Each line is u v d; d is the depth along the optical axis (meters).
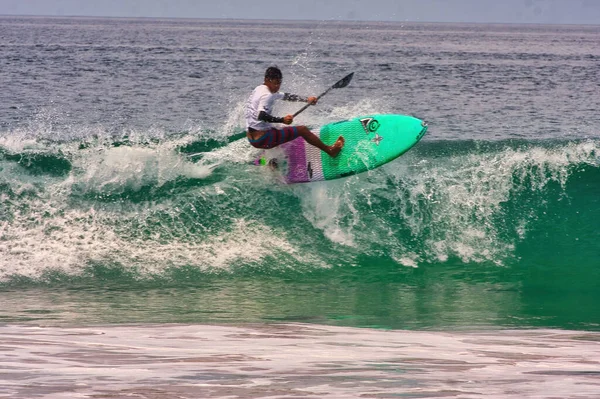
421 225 34.81
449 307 27.05
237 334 20.45
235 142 37.78
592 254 33.78
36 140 39.31
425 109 93.12
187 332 20.75
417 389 13.23
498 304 27.56
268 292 29.06
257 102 31.38
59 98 91.25
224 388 12.93
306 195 34.91
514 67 185.75
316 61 187.50
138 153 36.47
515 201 36.38
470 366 15.83
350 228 34.34
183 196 34.69
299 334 20.64
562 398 12.62
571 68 185.00
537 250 34.00
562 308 27.02
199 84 115.88
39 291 28.62
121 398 11.89
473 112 90.88
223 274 31.28
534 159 38.03
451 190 36.22
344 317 25.17
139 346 17.78
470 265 33.09
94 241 32.66
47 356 15.99
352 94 107.62
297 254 33.00
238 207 34.41
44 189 34.78
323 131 34.84
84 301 27.23
